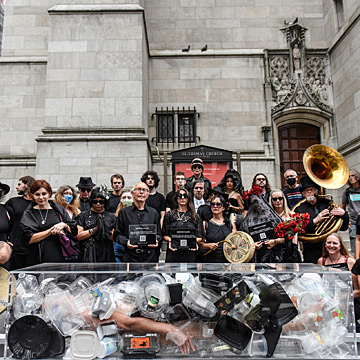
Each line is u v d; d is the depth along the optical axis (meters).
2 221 4.55
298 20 12.20
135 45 9.58
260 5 12.24
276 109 11.43
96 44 9.55
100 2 9.81
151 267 2.87
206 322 2.55
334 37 11.40
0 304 3.17
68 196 5.43
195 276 2.63
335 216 4.93
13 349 2.47
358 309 3.71
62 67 9.41
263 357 2.46
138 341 2.49
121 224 4.64
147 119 10.93
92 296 2.55
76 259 4.55
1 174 10.55
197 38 12.10
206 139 11.45
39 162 8.86
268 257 4.53
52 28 9.59
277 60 11.82
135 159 8.92
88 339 2.44
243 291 2.57
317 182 5.14
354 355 2.48
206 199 5.79
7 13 11.52
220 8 12.24
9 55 11.30
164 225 4.75
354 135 10.34
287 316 2.50
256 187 4.89
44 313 2.54
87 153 8.93
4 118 10.93
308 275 2.63
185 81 11.73
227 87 11.72
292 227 4.43
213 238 4.67
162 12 12.23
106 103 9.28
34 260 4.22
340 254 4.44
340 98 11.16
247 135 11.48
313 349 2.49
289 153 11.77
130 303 2.57
